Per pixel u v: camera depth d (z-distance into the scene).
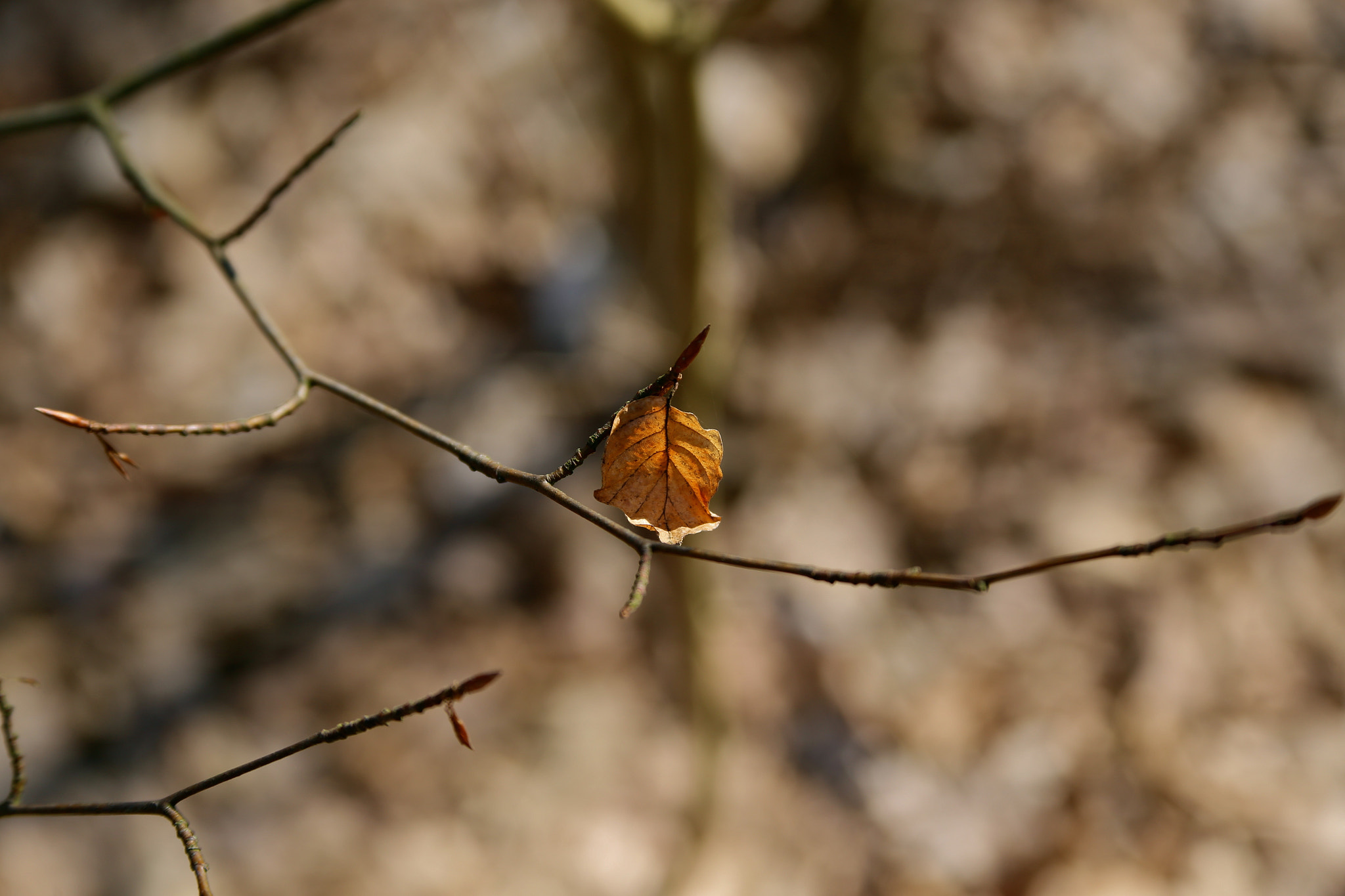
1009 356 3.84
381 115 4.39
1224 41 4.45
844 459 3.70
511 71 4.42
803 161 4.30
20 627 3.51
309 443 3.86
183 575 3.61
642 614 3.58
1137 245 3.98
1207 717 3.15
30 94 4.55
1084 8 4.56
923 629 3.42
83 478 3.82
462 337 4.00
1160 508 3.46
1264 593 3.30
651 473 1.16
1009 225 4.10
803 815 3.16
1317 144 4.18
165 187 4.23
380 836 3.24
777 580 3.49
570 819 3.26
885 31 4.11
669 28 1.90
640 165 2.28
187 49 1.57
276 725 3.38
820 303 4.02
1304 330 3.72
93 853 3.14
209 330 4.01
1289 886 2.86
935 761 3.21
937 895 2.99
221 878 3.13
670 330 2.46
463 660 3.48
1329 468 3.44
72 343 4.02
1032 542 3.47
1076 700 3.23
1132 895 2.90
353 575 3.62
